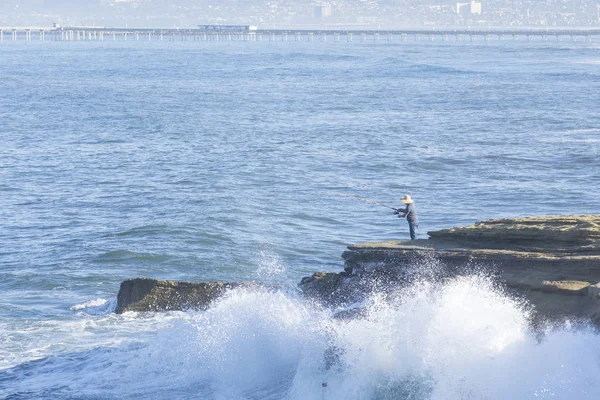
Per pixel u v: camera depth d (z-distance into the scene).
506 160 182.25
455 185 155.50
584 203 136.62
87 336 75.00
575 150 193.38
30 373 66.38
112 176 168.00
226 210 132.00
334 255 105.94
